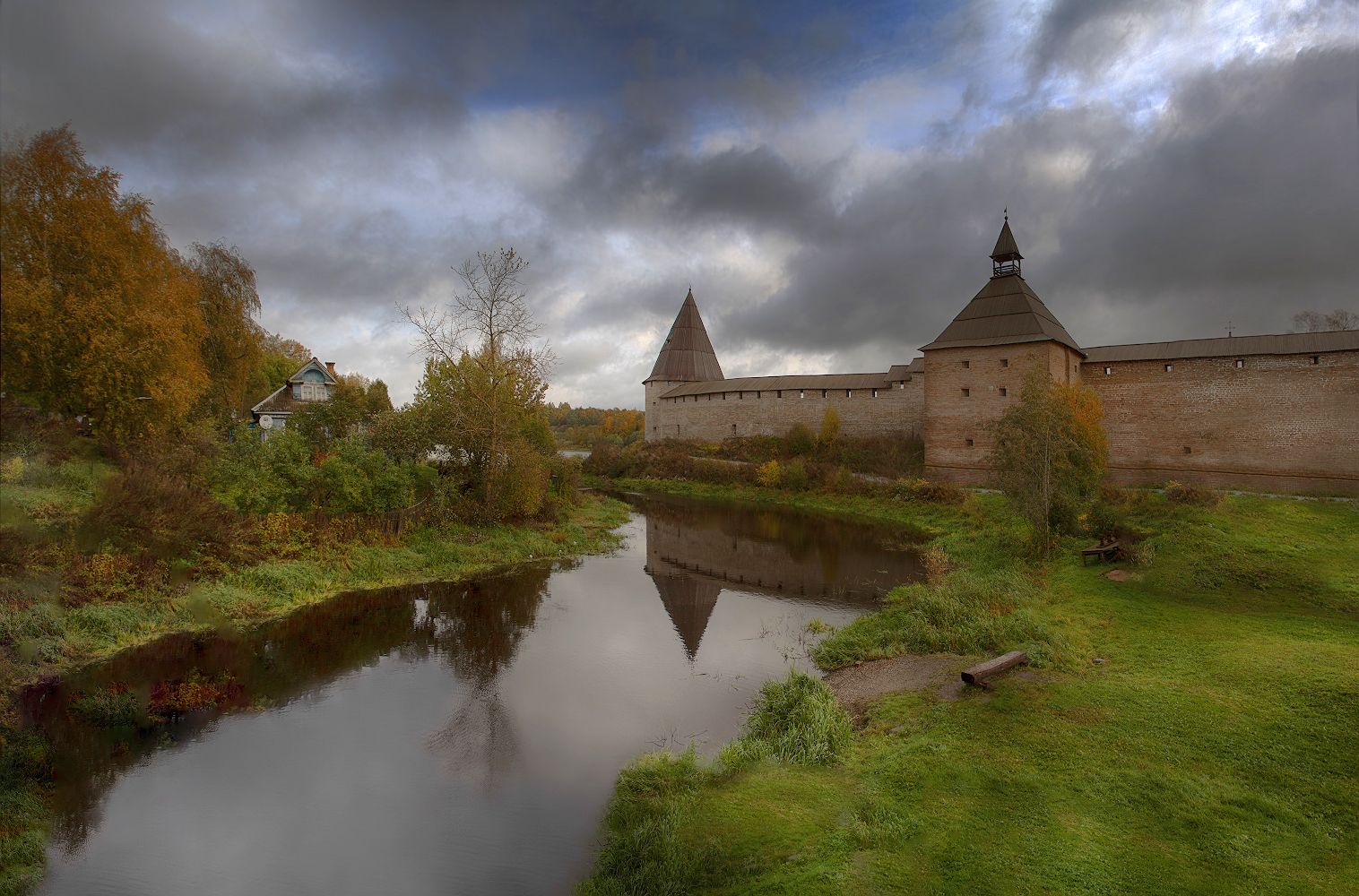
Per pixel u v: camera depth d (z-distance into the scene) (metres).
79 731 7.82
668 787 6.79
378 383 31.61
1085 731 7.06
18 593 8.50
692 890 4.99
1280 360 23.38
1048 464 15.61
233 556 13.60
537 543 20.16
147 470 11.88
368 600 14.14
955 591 12.63
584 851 6.02
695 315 53.69
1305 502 17.98
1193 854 4.98
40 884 5.38
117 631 10.23
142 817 6.41
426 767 7.54
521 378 21.38
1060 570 14.42
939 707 8.11
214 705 8.96
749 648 11.90
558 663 11.00
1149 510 17.61
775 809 6.12
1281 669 8.25
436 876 5.64
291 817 6.50
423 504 19.44
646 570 18.48
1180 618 10.77
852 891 4.71
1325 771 6.02
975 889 4.69
